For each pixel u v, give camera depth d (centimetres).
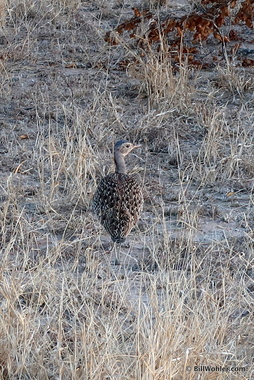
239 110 2230
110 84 2391
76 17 2903
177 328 1185
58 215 1652
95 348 1174
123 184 1538
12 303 1254
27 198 1723
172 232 1619
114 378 1109
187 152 1991
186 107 2197
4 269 1377
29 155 1938
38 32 2756
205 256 1505
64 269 1420
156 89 2255
